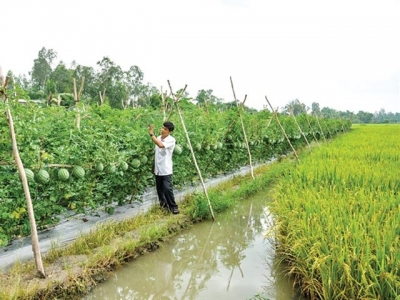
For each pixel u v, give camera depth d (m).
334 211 5.98
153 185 10.09
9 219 5.87
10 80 5.57
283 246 6.58
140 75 50.28
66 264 5.85
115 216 8.44
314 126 31.75
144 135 8.87
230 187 12.62
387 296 4.20
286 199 7.37
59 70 50.38
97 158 7.20
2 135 5.62
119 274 6.14
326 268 4.70
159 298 5.60
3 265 5.66
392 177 8.48
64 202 7.02
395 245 4.53
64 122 7.07
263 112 18.81
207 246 7.72
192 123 11.33
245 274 6.35
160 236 7.46
